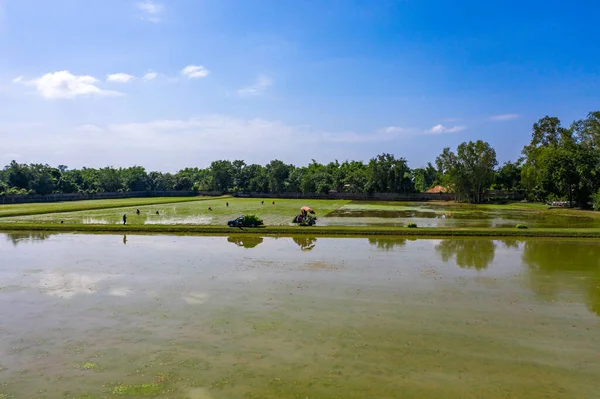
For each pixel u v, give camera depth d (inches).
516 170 4404.5
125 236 1396.4
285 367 445.4
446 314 607.5
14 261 964.6
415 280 793.6
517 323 574.2
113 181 4884.4
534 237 1369.3
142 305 644.7
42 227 1531.7
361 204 3503.9
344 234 1437.0
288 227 1534.2
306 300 668.7
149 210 2544.3
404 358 467.8
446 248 1154.0
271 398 387.2
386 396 391.5
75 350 487.8
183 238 1353.3
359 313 609.9
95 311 618.5
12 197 3289.9
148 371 438.0
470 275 833.5
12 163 3954.2
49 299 675.4
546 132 3878.0
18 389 403.5
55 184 4210.1
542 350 491.2
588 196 2731.3
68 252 1081.4
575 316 602.9
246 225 1577.3
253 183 5044.3
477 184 3786.9
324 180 4943.4
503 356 475.5
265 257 1016.2
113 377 426.0
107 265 920.9
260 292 711.1
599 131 2847.0
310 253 1072.2
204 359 463.8
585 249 1143.6
